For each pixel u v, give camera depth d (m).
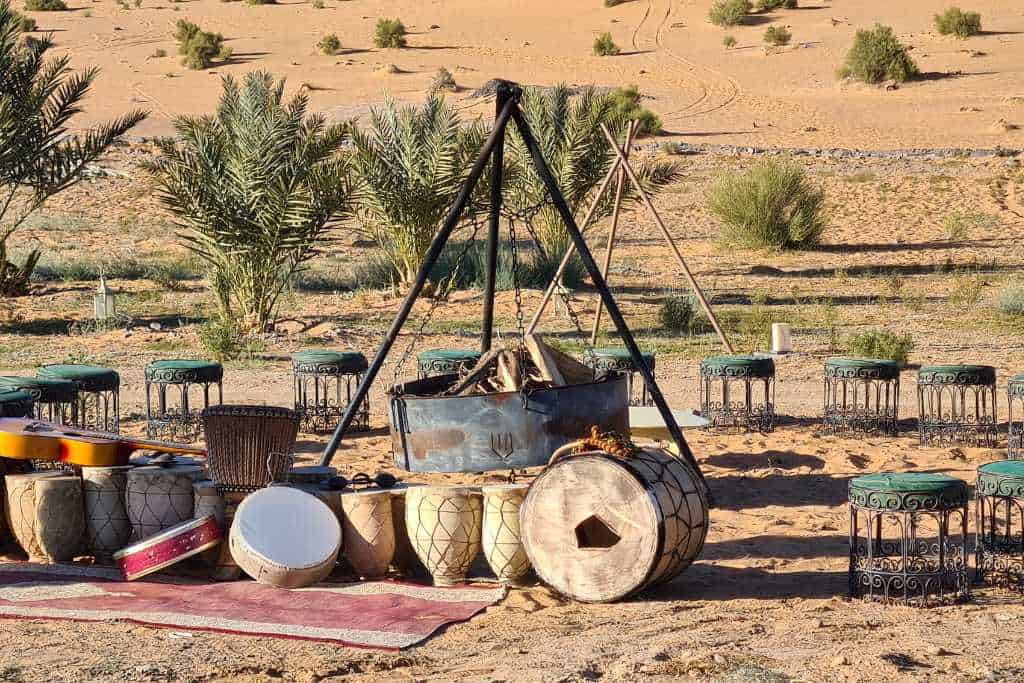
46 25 96.25
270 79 23.42
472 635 7.04
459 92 71.19
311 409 14.12
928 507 7.51
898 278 27.97
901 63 71.81
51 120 24.55
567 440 8.62
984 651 6.46
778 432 13.71
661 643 6.70
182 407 14.13
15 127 23.70
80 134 56.53
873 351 18.72
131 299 26.38
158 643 6.82
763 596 7.92
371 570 8.34
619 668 6.18
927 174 49.06
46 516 8.61
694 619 7.30
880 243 37.12
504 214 10.30
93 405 15.20
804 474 11.64
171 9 105.62
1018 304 24.28
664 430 11.52
